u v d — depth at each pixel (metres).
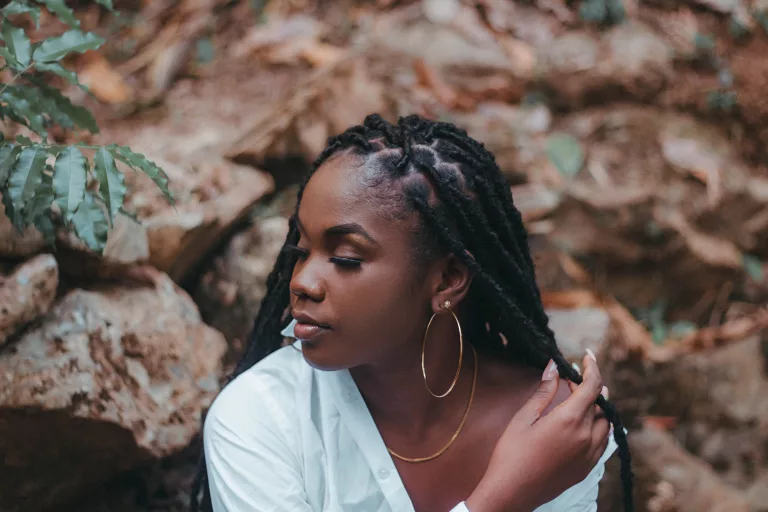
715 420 2.81
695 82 3.34
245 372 1.46
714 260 3.02
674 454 2.58
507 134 2.94
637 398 2.70
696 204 3.05
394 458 1.43
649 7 3.52
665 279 3.03
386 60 3.10
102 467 1.81
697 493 2.52
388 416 1.43
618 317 2.82
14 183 1.49
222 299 2.30
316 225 1.27
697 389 2.83
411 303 1.30
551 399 1.37
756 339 2.97
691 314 3.09
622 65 3.25
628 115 3.20
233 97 2.86
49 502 1.81
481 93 3.14
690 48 3.40
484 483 1.31
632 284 3.01
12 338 1.72
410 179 1.27
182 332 1.96
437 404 1.43
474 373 1.46
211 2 3.17
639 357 2.73
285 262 1.49
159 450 1.78
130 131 2.61
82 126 1.71
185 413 1.85
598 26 3.42
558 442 1.32
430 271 1.30
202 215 2.17
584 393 1.35
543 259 2.76
